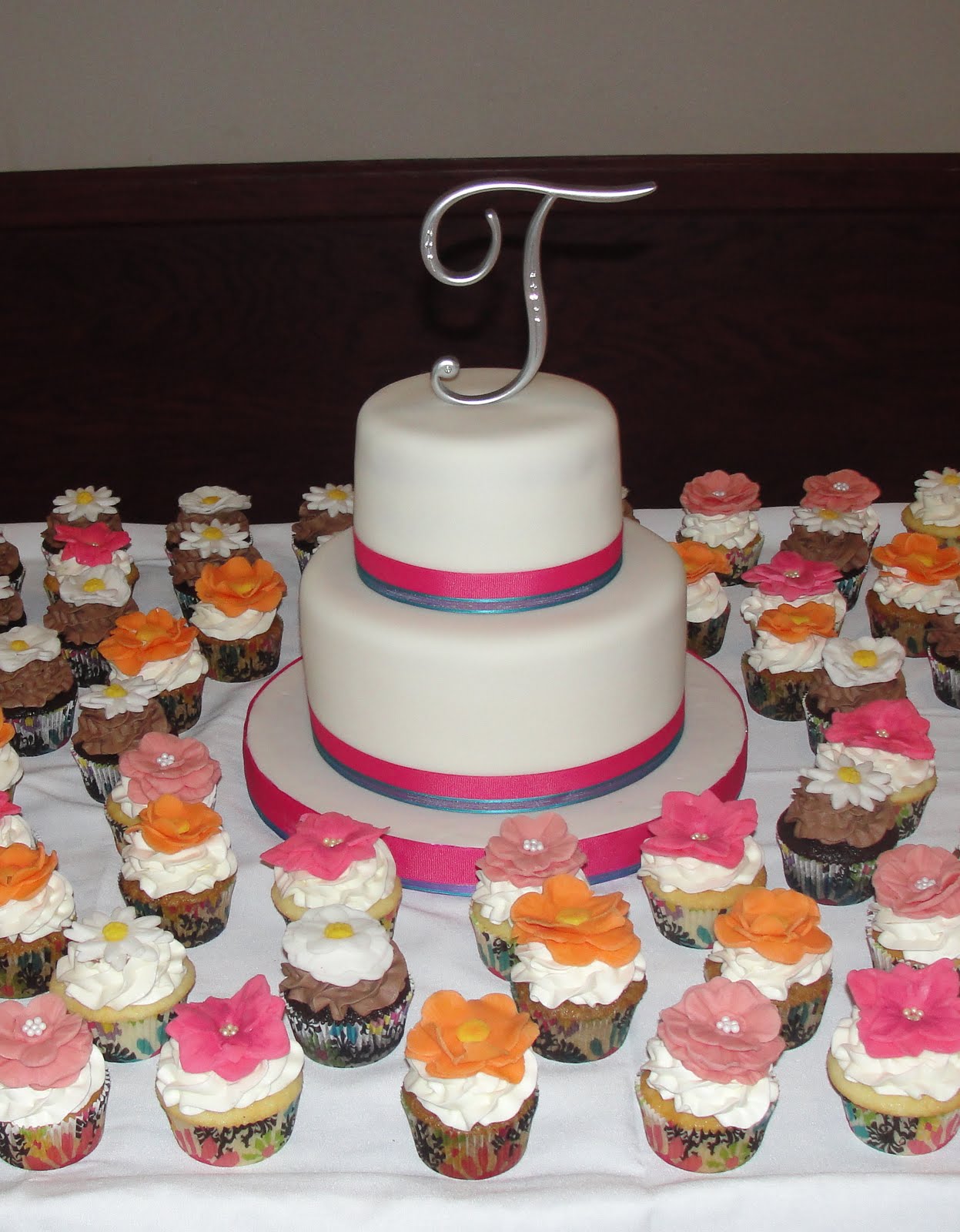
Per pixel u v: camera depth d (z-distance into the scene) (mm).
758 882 1992
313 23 4539
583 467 2049
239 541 2902
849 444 5152
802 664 2518
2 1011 1682
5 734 2221
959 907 1846
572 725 2078
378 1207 1521
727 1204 1530
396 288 4836
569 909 1762
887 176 4711
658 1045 1686
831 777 2094
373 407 2160
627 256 4816
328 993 1763
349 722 2164
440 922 2039
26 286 4824
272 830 2252
